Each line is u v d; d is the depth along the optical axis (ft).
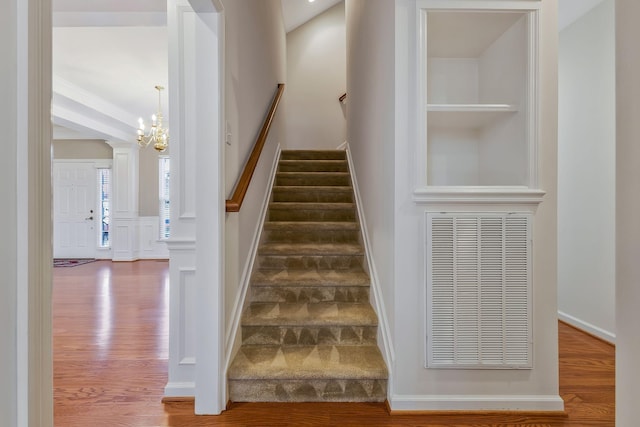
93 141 23.73
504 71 6.03
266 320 6.55
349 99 12.69
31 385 2.08
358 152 10.34
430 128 6.61
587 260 9.09
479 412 5.54
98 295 13.33
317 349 6.48
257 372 5.71
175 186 6.12
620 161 2.60
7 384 2.02
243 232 6.98
